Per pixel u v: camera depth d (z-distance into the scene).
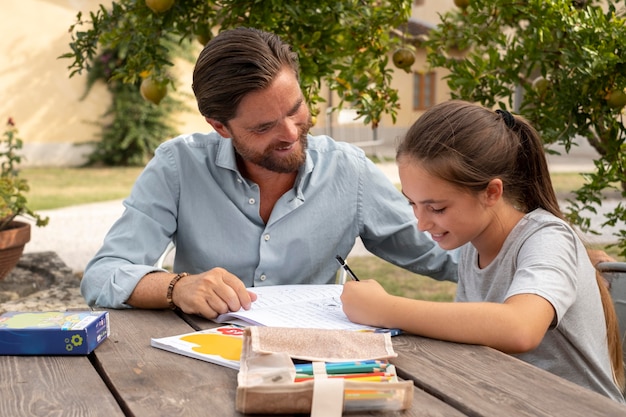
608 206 7.51
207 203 2.15
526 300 1.45
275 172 2.03
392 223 2.29
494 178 1.62
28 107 14.34
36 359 1.37
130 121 14.64
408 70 3.00
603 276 1.91
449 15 3.24
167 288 1.72
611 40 2.47
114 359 1.37
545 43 2.65
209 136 2.21
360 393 1.09
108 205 9.15
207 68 1.88
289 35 2.75
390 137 17.66
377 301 1.51
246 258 2.15
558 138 2.60
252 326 1.42
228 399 1.16
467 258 1.87
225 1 2.74
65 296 4.25
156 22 2.75
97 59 14.48
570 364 1.63
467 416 1.10
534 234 1.63
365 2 2.92
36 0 14.13
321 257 2.21
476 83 2.71
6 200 4.52
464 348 1.40
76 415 1.10
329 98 15.91
